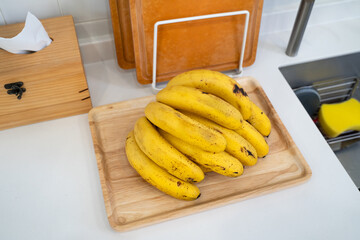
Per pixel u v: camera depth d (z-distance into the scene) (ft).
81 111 2.38
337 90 3.31
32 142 2.25
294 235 1.90
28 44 2.07
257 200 2.03
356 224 1.95
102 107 2.35
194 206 1.93
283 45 2.97
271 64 2.82
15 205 1.98
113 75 2.67
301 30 2.66
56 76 2.08
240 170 1.93
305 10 2.52
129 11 2.33
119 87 2.59
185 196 1.87
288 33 3.06
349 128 3.07
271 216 1.97
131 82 2.63
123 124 2.31
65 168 2.14
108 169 2.10
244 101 1.94
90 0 2.42
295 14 2.95
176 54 2.47
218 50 2.55
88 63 2.75
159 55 2.43
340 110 3.17
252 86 2.57
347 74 3.21
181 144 1.84
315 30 3.12
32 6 2.35
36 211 1.96
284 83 2.68
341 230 1.93
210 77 1.94
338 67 3.09
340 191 2.08
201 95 1.82
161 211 1.92
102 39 2.65
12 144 2.23
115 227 1.84
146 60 2.43
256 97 2.52
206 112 1.80
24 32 2.06
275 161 2.18
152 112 1.81
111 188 2.01
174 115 1.74
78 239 1.86
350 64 3.11
